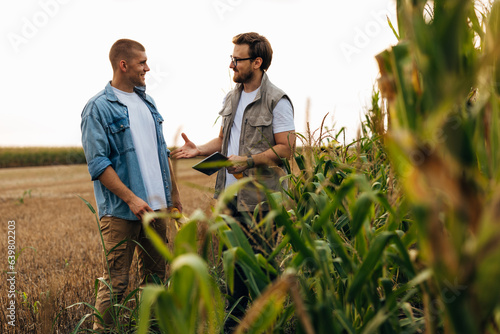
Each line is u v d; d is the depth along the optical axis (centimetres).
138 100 277
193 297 90
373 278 115
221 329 111
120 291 244
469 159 78
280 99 256
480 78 84
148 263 270
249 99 273
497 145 82
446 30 74
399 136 71
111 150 254
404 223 167
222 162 133
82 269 396
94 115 246
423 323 109
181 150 282
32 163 2891
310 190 175
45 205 1010
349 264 113
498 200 66
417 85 82
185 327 83
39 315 252
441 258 73
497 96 83
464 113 85
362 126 265
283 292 88
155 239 87
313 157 204
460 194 69
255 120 258
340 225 151
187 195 958
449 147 77
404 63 82
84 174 2106
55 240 567
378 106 252
